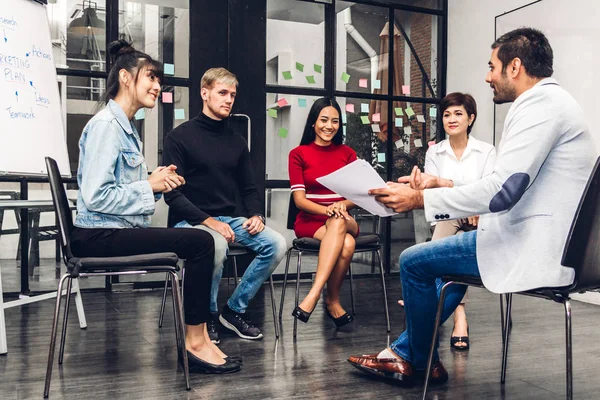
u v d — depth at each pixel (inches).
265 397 70.2
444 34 191.0
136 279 152.5
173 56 157.4
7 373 79.0
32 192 141.2
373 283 166.7
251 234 100.4
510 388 75.0
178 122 158.1
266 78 167.6
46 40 111.7
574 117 58.9
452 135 110.8
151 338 99.2
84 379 76.6
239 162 107.9
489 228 62.3
